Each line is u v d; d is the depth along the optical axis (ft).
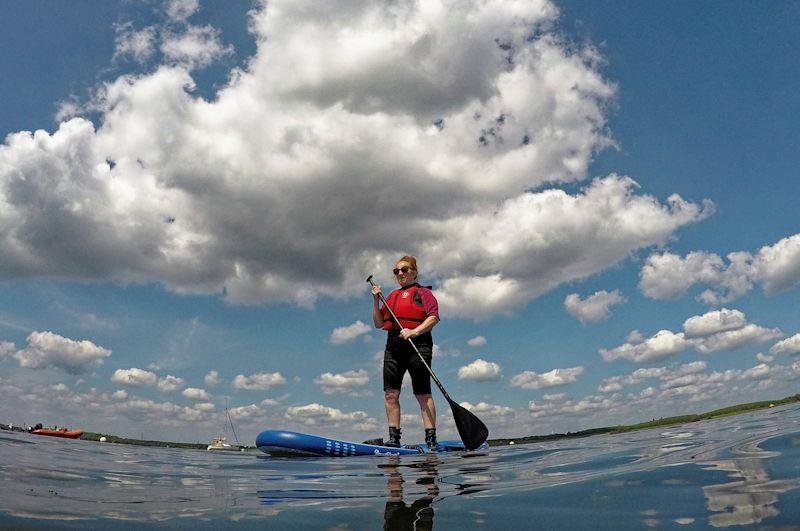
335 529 4.60
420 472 9.21
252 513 5.34
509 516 4.93
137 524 4.77
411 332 18.48
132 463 11.24
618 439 17.13
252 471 9.87
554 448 14.78
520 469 9.04
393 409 19.07
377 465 11.15
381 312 20.26
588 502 5.39
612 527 4.25
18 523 4.61
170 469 10.11
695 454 8.86
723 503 4.72
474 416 17.65
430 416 18.95
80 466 9.79
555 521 4.62
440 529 4.50
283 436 15.42
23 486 6.82
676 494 5.39
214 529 4.62
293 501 6.07
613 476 7.11
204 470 10.03
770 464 6.68
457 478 8.08
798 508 4.19
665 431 21.03
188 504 5.85
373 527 4.67
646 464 8.14
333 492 6.79
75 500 5.93
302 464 11.75
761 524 3.86
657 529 4.05
